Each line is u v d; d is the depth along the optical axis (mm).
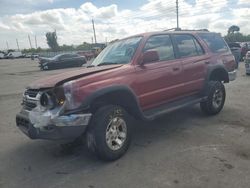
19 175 3965
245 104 7449
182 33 5785
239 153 4285
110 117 4121
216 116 6359
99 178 3746
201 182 3473
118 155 4250
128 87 4375
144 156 4359
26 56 77000
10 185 3688
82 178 3775
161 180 3586
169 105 5340
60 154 4660
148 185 3484
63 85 3855
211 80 6430
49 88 3936
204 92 6066
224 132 5262
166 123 6039
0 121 6934
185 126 5758
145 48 4875
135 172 3850
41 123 3854
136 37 5117
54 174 3943
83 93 3883
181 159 4172
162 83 5016
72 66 27328
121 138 4340
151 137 5219
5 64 42406
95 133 4020
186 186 3404
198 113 6676
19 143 5262
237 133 5176
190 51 5840
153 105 5023
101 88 4039
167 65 5125
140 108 4625
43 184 3680
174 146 4699
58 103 3859
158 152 4488
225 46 6895
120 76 4348
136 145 4844
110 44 5691
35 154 4707
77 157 4484
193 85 5750
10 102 9578
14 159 4535
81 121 3889
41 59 26734
